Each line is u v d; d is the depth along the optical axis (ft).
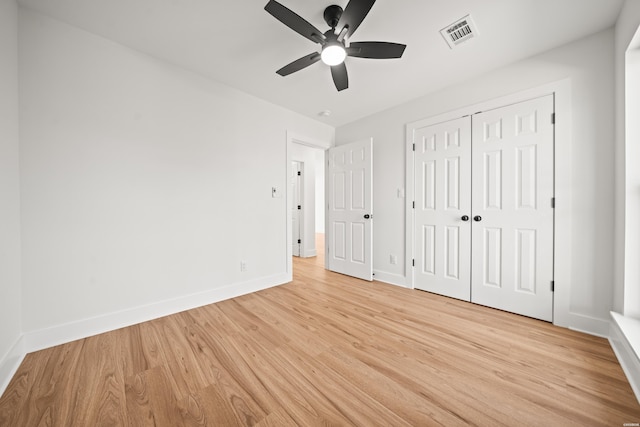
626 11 4.98
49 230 5.51
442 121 8.74
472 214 8.12
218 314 7.30
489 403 3.95
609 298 5.90
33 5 5.15
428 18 5.46
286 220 10.48
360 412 3.79
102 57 6.15
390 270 10.44
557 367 4.82
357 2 4.30
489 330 6.32
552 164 6.64
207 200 8.11
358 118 11.51
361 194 11.10
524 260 7.13
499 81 7.45
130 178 6.59
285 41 6.28
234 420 3.64
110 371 4.70
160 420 3.64
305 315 7.23
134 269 6.67
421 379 4.51
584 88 6.16
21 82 5.17
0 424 3.55
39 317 5.40
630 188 5.21
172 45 6.45
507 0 4.98
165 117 7.19
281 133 10.25
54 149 5.55
